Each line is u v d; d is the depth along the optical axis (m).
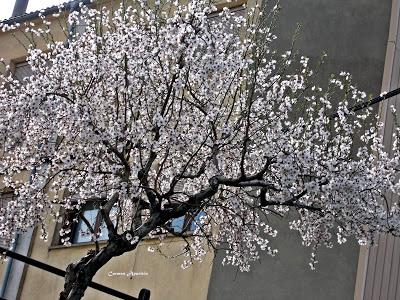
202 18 9.66
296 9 15.39
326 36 15.16
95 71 10.07
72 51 10.43
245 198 11.34
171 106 9.97
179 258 14.59
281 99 10.45
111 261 15.88
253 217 11.02
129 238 8.89
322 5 15.46
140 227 9.03
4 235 10.45
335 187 9.00
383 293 11.81
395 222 9.48
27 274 17.64
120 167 9.45
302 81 10.71
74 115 9.27
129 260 15.56
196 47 9.48
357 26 15.26
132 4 13.53
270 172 10.03
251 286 13.51
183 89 9.60
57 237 17.45
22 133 9.92
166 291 14.59
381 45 15.05
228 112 10.81
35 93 9.45
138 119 9.78
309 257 13.38
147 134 9.35
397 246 11.95
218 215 11.39
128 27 10.27
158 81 10.16
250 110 9.98
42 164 10.47
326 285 13.13
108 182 10.29
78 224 17.20
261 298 13.38
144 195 11.34
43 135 10.22
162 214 9.16
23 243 17.70
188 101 9.64
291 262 13.41
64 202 11.12
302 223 10.91
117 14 10.62
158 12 10.72
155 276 14.94
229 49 10.56
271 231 11.81
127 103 10.21
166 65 10.04
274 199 9.51
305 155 8.98
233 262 11.59
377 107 13.55
